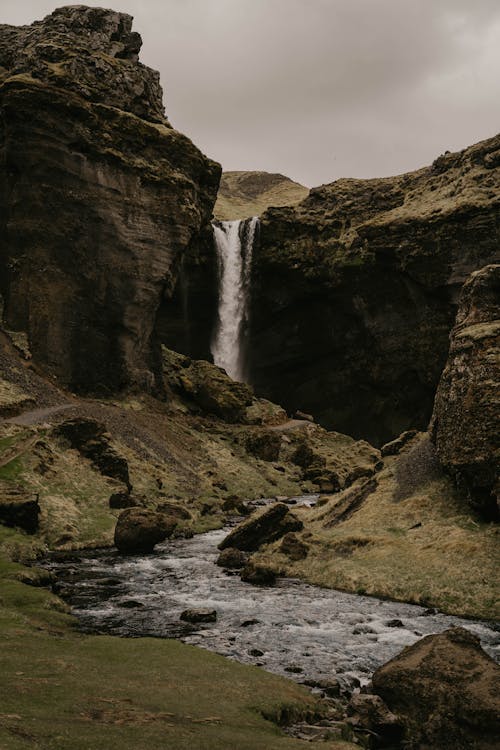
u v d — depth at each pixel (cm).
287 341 11038
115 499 4131
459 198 9031
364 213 10756
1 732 818
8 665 1288
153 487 4972
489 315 3381
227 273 11031
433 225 8900
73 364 6888
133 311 7425
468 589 2409
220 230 10981
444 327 9038
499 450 2761
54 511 3756
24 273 6744
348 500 3744
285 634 1984
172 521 3597
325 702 1405
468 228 8612
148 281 7544
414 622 2161
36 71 7094
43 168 6812
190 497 5109
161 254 7675
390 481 3703
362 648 1858
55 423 5078
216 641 1878
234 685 1376
